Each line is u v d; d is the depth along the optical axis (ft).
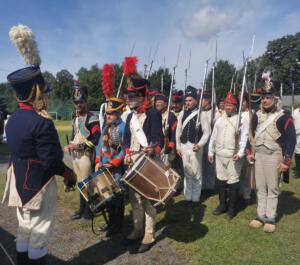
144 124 13.15
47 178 9.88
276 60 181.78
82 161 15.46
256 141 15.34
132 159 13.06
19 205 9.52
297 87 170.60
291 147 14.49
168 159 20.34
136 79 13.38
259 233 14.79
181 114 19.77
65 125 118.42
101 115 18.12
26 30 9.81
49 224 10.06
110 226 14.78
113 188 12.01
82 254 13.03
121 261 12.46
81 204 16.58
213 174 21.94
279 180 15.12
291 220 16.39
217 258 12.50
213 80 22.63
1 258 12.53
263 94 14.99
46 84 9.95
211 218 16.74
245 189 19.17
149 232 13.28
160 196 11.79
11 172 9.99
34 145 9.51
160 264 12.21
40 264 9.95
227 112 17.39
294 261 12.35
